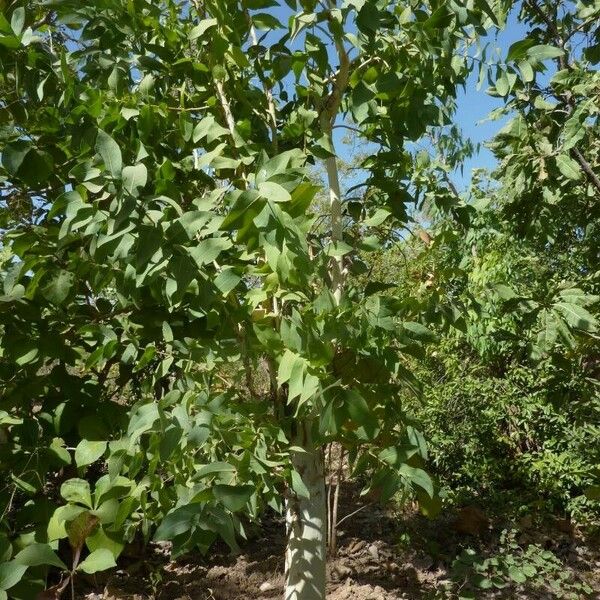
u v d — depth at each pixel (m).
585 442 4.91
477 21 2.01
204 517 1.40
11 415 2.15
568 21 3.13
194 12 2.42
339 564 4.14
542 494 5.48
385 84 2.09
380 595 3.62
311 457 2.13
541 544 4.73
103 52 2.17
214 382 2.14
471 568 3.97
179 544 1.42
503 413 5.46
